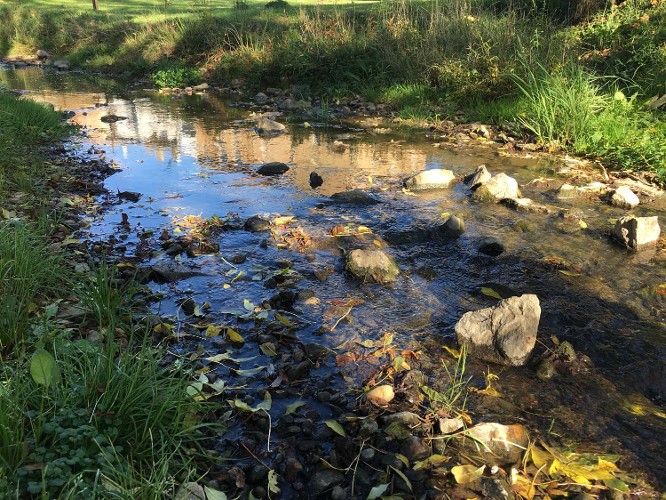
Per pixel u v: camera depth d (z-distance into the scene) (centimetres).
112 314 350
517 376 337
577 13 1284
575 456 276
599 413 308
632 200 600
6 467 219
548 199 628
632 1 1252
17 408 239
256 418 292
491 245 496
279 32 1551
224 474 255
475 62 1106
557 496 254
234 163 768
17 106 926
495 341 350
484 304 412
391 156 803
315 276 446
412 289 433
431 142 884
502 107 971
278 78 1369
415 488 256
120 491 221
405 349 357
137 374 266
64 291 378
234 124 1022
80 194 623
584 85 857
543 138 835
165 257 474
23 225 430
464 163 765
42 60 2012
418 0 1659
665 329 385
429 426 292
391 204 607
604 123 810
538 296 425
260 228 533
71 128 945
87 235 514
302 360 341
